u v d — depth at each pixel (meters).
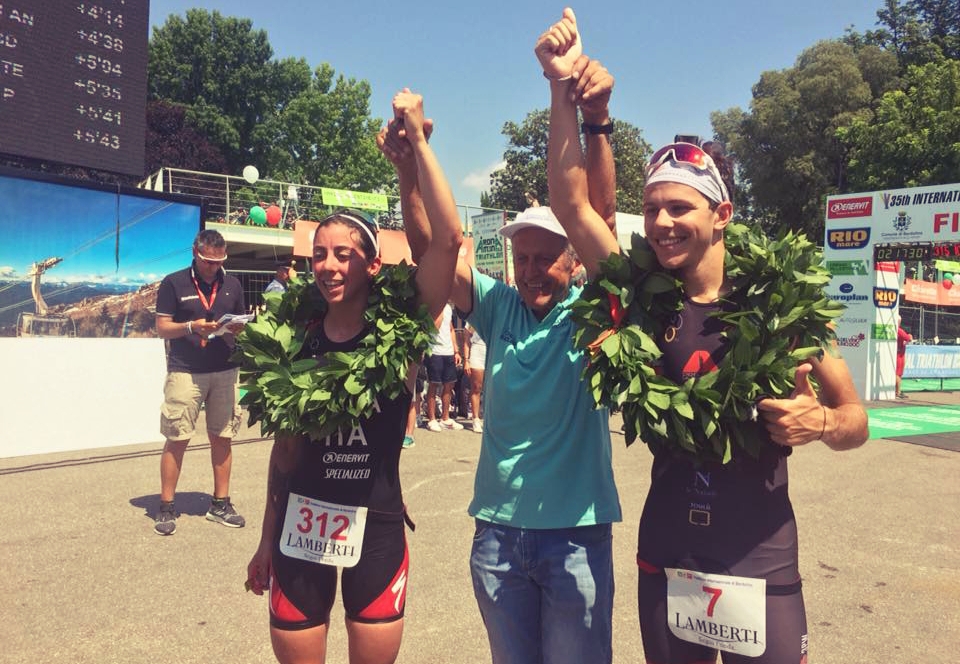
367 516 2.10
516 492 2.05
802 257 1.84
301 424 2.02
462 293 2.29
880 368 14.27
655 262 1.92
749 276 1.83
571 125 1.96
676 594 1.84
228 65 41.19
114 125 7.88
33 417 7.06
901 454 7.96
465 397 9.92
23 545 4.37
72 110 7.52
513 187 41.06
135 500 5.41
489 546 2.12
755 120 32.47
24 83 7.13
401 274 2.15
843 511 5.48
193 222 8.23
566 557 2.01
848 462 7.45
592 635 2.02
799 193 32.81
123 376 7.63
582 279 2.44
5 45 6.98
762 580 1.75
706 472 1.84
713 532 1.80
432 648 3.11
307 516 2.11
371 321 2.10
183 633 3.22
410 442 7.81
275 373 2.07
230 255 22.02
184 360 4.73
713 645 1.79
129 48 7.99
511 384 2.09
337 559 2.06
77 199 7.40
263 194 26.00
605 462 2.10
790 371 1.69
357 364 2.03
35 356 7.05
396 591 2.13
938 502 5.79
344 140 43.97
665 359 1.90
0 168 6.88
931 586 3.93
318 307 2.27
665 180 1.81
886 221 13.53
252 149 41.94
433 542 4.52
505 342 2.17
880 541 4.72
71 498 5.44
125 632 3.22
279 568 2.11
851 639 3.27
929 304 19.44
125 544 4.41
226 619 3.37
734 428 1.71
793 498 5.88
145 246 7.90
